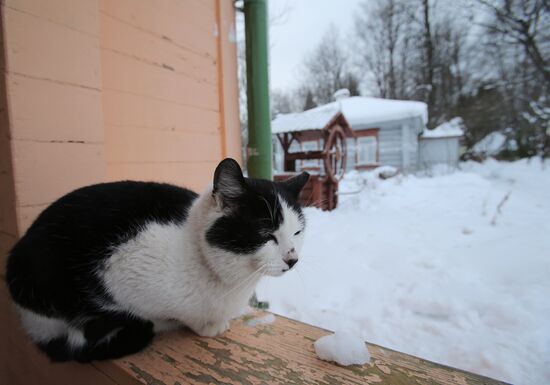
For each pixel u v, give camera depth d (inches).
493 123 427.5
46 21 39.4
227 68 85.9
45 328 31.0
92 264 29.1
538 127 376.2
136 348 30.4
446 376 26.2
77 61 42.8
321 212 193.9
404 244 123.6
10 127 36.5
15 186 37.1
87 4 43.8
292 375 26.6
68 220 29.7
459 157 449.7
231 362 28.7
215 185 32.2
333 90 662.5
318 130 200.2
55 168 40.7
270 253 33.8
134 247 29.9
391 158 407.2
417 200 219.9
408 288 85.0
